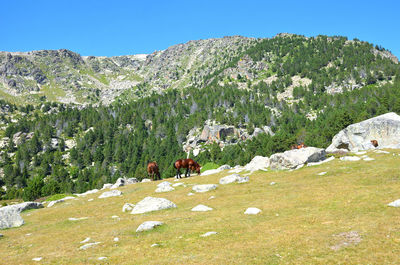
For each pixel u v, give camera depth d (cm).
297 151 3694
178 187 3447
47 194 12075
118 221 2066
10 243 1778
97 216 2442
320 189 2319
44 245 1625
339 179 2606
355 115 14462
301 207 1834
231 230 1472
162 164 16912
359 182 2386
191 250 1222
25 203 3522
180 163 4272
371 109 16712
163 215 2070
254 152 15475
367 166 2923
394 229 1183
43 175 18700
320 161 3591
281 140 14200
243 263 1015
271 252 1095
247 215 1783
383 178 2370
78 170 19012
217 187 3062
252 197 2397
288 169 3541
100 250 1355
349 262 931
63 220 2431
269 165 3900
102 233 1722
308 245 1122
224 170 4500
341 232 1232
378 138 4700
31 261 1302
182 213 2055
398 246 1007
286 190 2497
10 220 2408
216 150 17112
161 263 1095
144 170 13525
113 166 19562
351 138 4975
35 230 2141
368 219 1382
